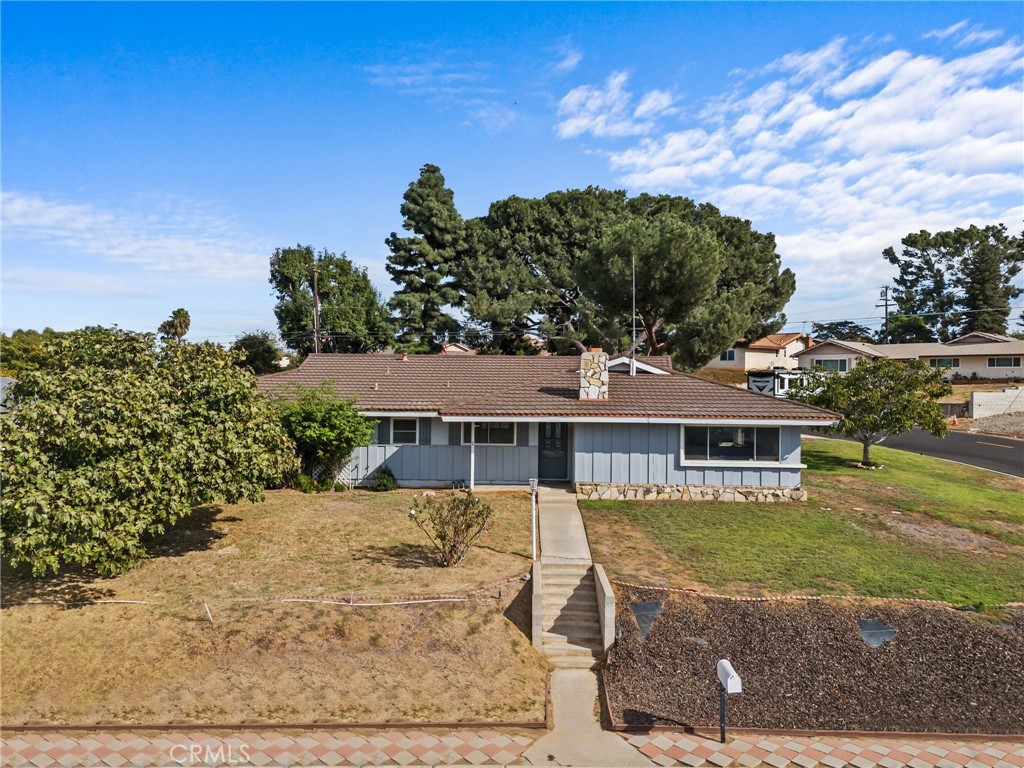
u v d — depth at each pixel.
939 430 23.19
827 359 57.88
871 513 18.92
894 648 11.66
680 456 20.22
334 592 12.97
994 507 20.14
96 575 13.84
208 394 14.70
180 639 11.52
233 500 14.35
